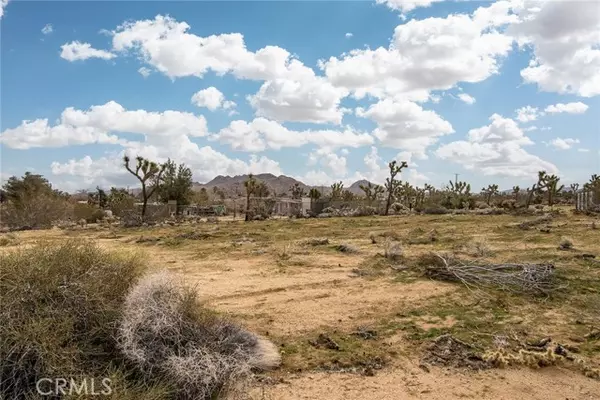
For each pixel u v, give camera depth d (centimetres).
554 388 470
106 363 389
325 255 1340
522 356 531
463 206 4534
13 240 1780
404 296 832
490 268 1002
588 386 475
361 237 1878
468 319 689
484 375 499
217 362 417
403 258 1216
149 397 356
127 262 512
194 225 2866
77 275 443
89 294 422
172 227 2717
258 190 4981
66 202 3797
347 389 462
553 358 525
